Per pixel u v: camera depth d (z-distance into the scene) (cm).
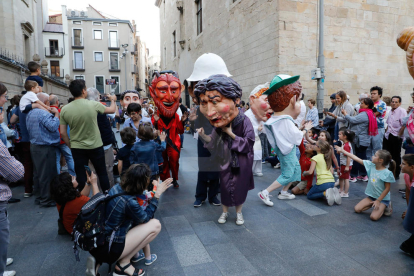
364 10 892
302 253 266
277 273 234
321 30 742
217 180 397
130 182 221
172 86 409
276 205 398
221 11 1100
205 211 377
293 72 820
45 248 282
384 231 311
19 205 408
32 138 384
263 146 685
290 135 371
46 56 3114
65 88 1847
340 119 547
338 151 381
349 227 322
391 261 251
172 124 436
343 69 890
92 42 3394
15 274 238
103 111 345
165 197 432
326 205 396
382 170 338
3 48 1384
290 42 809
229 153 311
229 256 262
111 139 417
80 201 285
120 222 220
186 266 246
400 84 973
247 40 945
